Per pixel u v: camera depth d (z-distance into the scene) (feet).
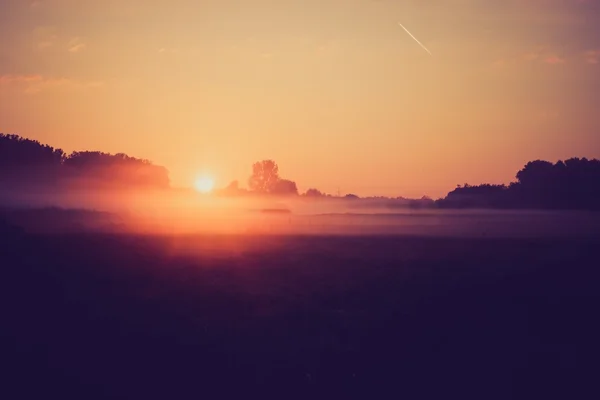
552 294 63.16
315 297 73.77
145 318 58.13
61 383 40.40
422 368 44.16
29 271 74.23
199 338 51.72
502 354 46.44
